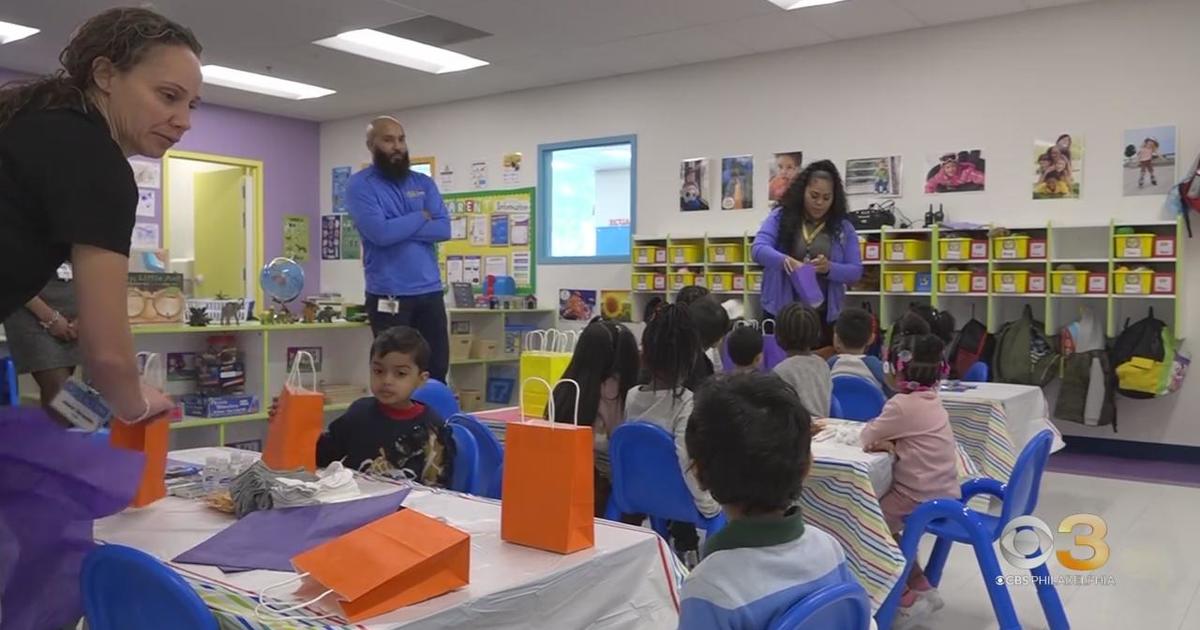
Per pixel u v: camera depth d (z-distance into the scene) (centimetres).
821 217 431
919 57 600
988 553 238
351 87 768
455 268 836
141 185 789
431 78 735
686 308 268
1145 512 418
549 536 146
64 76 131
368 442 231
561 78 739
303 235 909
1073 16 549
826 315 432
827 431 284
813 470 246
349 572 120
